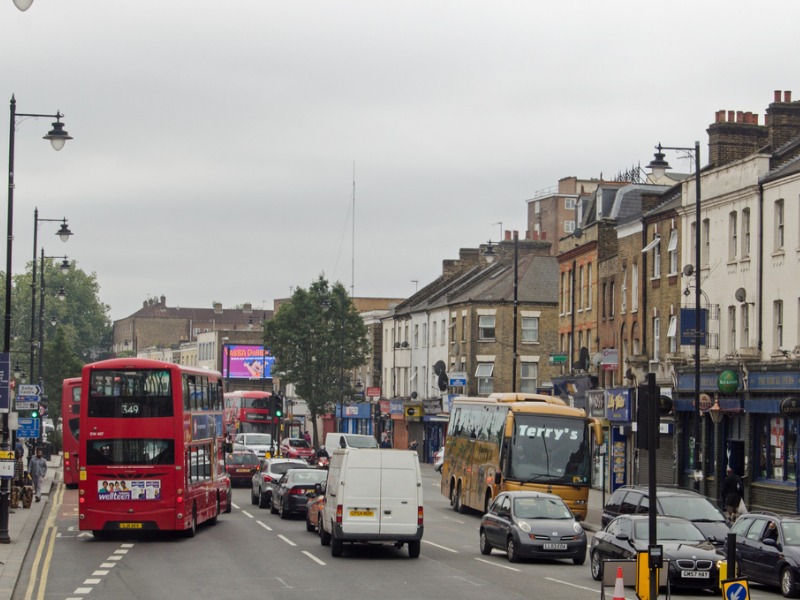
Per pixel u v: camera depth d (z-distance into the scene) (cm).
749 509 4278
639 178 7650
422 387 9419
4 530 2997
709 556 2361
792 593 2331
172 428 3191
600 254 6288
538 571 2697
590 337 6456
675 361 5000
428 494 5950
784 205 4281
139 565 2659
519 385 8244
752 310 4497
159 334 19925
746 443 4338
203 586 2284
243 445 7206
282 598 2122
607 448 5825
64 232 5500
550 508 2969
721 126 5075
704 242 4938
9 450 3148
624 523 2506
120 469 3164
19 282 18725
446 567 2717
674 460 5019
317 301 9488
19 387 4222
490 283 8575
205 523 3841
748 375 4312
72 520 3931
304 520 4059
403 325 9994
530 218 11462
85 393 3181
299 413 12656
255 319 19900
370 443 6806
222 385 4066
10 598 2073
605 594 2228
